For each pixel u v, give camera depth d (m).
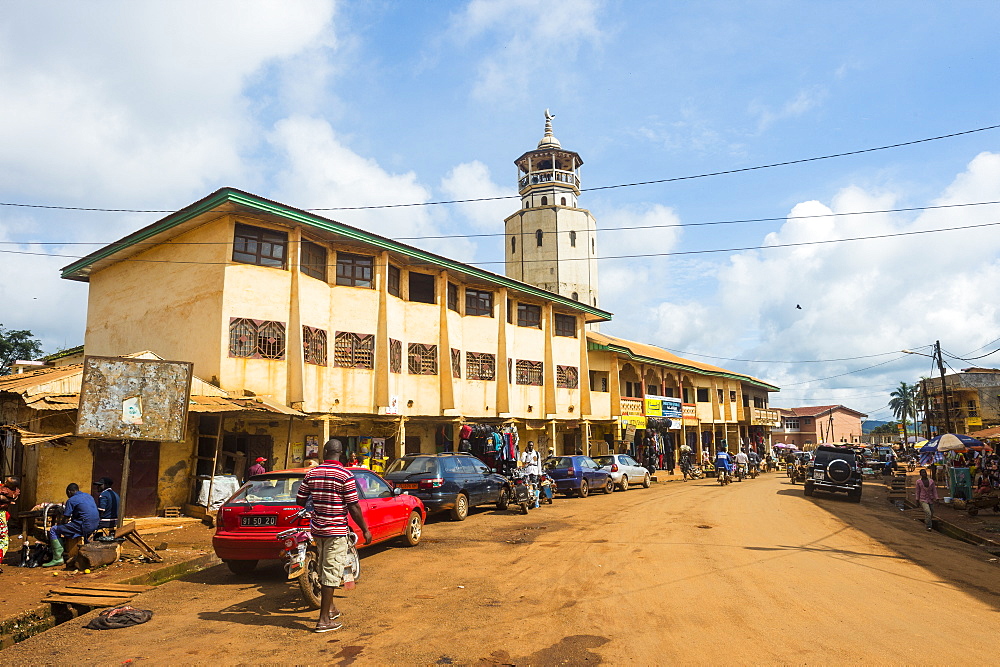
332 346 20.06
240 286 17.64
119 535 10.21
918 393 71.38
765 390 61.81
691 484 30.64
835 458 23.09
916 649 5.68
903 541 13.09
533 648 5.76
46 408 12.26
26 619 7.13
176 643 6.03
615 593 7.79
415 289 24.64
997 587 8.69
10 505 10.84
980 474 23.98
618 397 35.31
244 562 9.05
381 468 21.36
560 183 51.28
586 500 21.06
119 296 21.66
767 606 7.17
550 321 30.78
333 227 19.58
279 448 18.61
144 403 11.43
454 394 24.50
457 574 8.96
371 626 6.47
